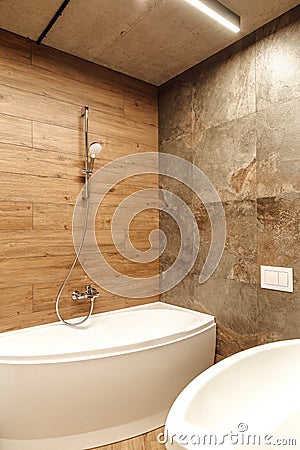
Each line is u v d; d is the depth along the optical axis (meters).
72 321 2.43
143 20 2.08
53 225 2.37
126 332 2.58
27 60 2.29
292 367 1.38
